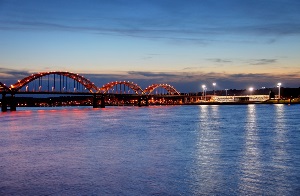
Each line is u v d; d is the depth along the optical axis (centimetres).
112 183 2278
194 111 13938
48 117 10250
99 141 4300
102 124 7169
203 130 5553
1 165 2847
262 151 3406
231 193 2062
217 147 3694
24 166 2797
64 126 6719
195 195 2036
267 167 2683
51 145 3978
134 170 2620
